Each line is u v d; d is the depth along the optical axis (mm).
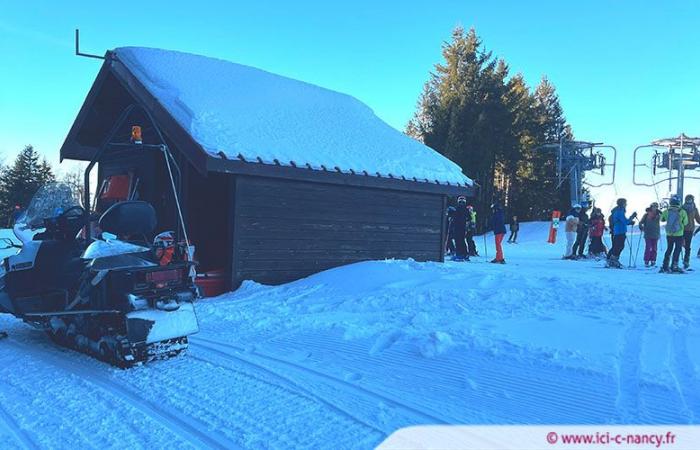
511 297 7523
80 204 6258
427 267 9719
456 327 6074
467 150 33875
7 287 6223
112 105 12664
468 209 17906
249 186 9680
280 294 8859
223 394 4344
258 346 5836
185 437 3539
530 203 43250
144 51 12047
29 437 3564
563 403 4012
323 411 3957
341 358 5340
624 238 13242
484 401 4121
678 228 11758
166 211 11125
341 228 11047
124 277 5137
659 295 8047
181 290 5449
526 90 45344
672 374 4469
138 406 4125
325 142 11461
